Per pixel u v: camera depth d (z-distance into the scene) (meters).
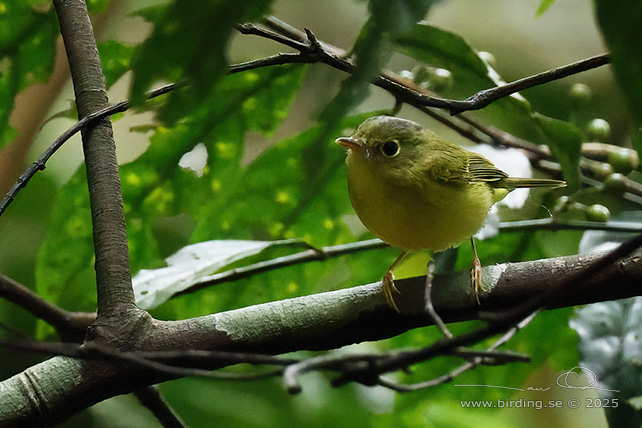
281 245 3.88
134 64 3.10
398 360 3.72
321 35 4.14
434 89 3.91
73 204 3.90
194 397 4.00
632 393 3.85
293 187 3.92
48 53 3.89
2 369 3.97
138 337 3.79
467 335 3.72
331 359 3.70
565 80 4.09
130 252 3.93
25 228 4.04
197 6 3.07
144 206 3.92
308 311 3.80
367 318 3.81
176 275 3.86
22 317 3.99
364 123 3.88
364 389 4.00
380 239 3.89
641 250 3.80
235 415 4.00
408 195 3.87
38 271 3.91
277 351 3.80
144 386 3.79
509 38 4.16
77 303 3.99
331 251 3.89
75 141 4.06
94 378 3.78
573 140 3.86
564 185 3.90
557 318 3.92
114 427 3.98
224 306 3.95
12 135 3.91
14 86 3.90
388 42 3.30
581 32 4.16
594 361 3.86
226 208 3.93
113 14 4.04
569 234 3.92
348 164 3.88
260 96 3.89
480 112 4.00
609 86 4.09
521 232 3.92
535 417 4.08
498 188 3.90
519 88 3.79
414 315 3.81
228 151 3.91
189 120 3.89
